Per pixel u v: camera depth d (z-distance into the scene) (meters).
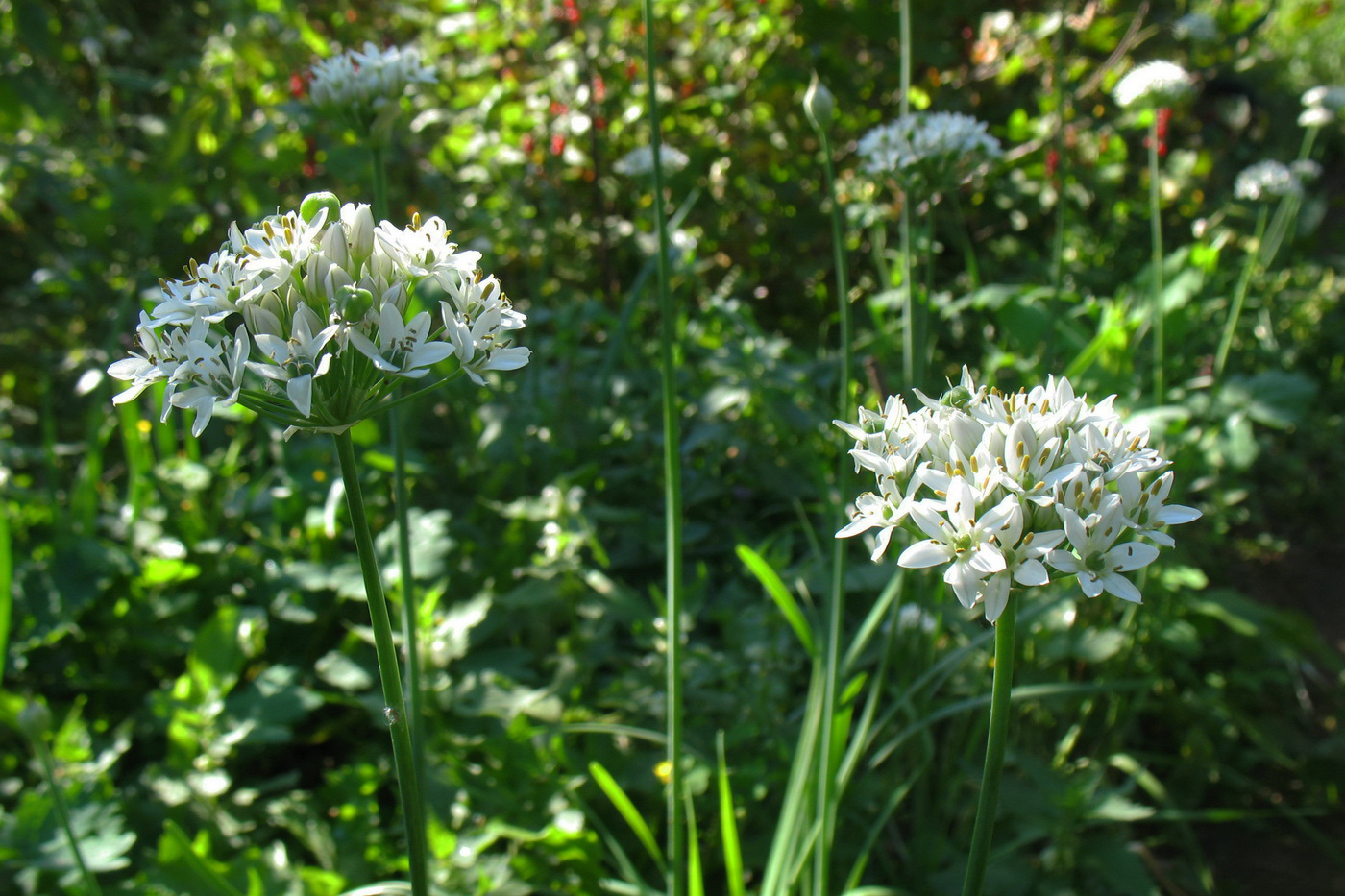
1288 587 3.92
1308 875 2.64
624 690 2.37
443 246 1.21
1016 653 2.58
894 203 4.43
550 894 2.06
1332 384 5.05
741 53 4.79
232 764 2.43
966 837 2.38
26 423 3.72
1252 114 6.78
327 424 1.11
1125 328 3.11
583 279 4.52
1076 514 1.05
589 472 3.06
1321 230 6.79
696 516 3.32
